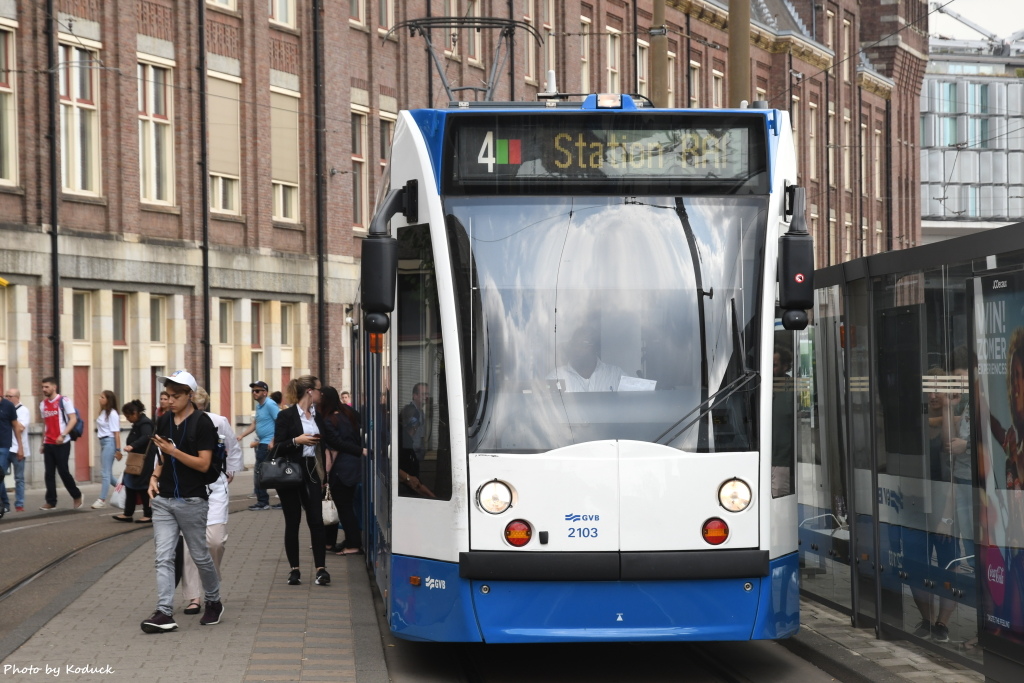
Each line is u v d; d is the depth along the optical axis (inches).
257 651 367.9
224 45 1211.9
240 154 1230.9
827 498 433.4
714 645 393.1
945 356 343.3
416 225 342.6
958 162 3732.8
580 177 337.7
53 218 1004.6
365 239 317.7
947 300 340.8
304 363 1310.3
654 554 320.5
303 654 364.2
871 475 392.5
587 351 328.5
